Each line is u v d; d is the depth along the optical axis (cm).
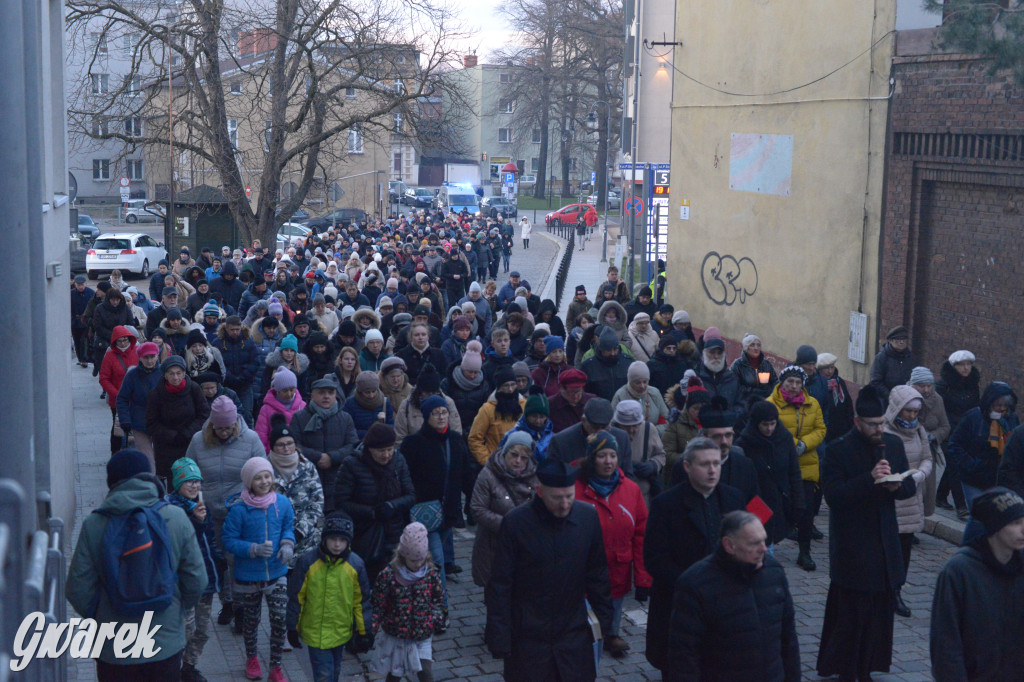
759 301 1664
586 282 3769
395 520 731
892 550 651
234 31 3119
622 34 5909
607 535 679
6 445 500
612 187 8350
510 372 871
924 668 705
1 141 498
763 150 1642
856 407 662
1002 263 1147
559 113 8012
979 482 906
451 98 3209
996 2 1013
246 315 1486
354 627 654
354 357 1059
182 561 547
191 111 3106
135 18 2977
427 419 777
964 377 1020
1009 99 1106
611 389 1063
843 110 1413
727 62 1758
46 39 803
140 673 536
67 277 978
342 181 6234
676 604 506
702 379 1043
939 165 1223
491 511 729
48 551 466
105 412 1548
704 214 1859
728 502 604
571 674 539
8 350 500
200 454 756
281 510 688
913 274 1284
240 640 766
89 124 3089
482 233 3566
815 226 1491
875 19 1333
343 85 3094
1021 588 497
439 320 1530
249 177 3656
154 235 5556
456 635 772
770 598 504
